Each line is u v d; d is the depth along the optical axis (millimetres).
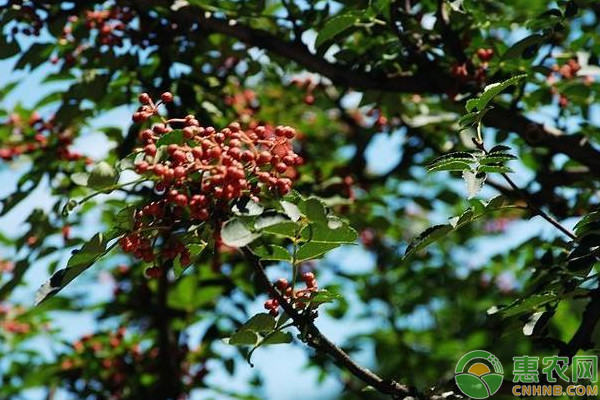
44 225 7066
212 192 3920
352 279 9289
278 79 8805
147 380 8758
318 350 4371
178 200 3852
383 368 10156
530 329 4754
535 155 8227
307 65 6719
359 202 7738
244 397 8773
